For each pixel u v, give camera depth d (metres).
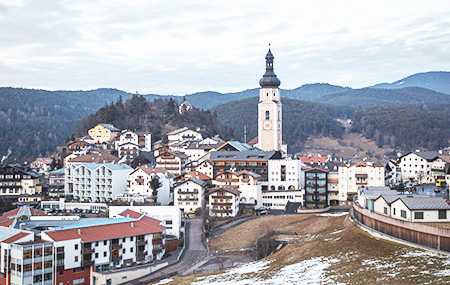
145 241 130.75
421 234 98.50
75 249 118.12
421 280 80.75
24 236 116.19
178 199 189.12
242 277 102.94
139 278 121.88
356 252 102.00
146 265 127.44
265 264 111.12
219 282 101.94
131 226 131.88
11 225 132.38
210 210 181.88
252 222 162.50
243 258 130.62
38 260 112.50
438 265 86.12
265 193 197.62
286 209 188.75
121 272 120.44
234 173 194.62
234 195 179.88
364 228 118.44
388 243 104.12
